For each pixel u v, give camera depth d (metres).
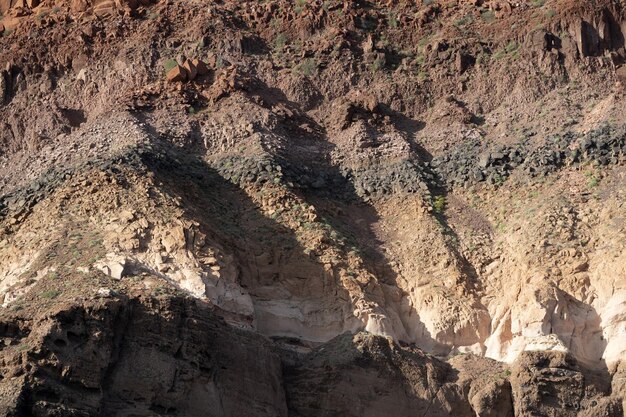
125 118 82.38
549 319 74.00
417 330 75.00
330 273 75.00
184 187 78.25
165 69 87.00
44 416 62.41
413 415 70.62
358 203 81.00
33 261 72.62
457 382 71.88
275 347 71.75
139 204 74.69
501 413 71.25
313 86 87.44
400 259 77.62
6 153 84.12
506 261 77.25
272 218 77.62
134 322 67.69
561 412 71.31
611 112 83.62
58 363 64.06
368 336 71.75
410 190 81.19
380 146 83.56
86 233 73.56
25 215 76.25
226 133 82.56
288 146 82.69
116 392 65.75
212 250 73.31
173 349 67.56
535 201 80.00
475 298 75.75
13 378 63.09
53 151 81.81
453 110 86.06
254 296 74.25
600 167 80.81
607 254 75.50
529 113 85.75
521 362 71.81
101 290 68.44
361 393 70.38
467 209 80.75
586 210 78.50
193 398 67.00
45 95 86.75
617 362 73.12
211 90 85.25
